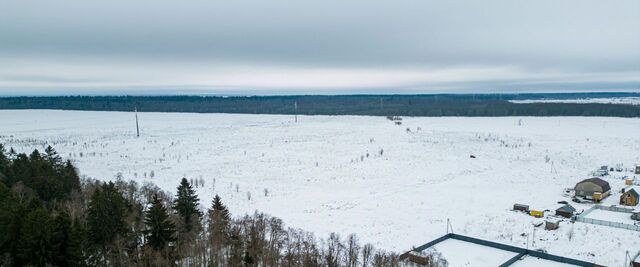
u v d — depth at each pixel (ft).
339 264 116.98
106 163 288.51
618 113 606.55
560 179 238.48
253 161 296.92
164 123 587.27
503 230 158.20
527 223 165.27
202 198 202.08
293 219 172.45
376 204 194.08
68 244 93.86
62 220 94.27
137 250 113.60
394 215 178.09
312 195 210.18
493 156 305.12
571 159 291.17
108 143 382.42
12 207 106.11
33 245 90.68
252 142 384.27
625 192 186.91
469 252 139.23
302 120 605.31
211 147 358.84
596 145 340.59
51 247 91.56
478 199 201.16
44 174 164.25
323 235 152.87
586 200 194.59
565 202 192.65
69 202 155.84
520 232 155.74
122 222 118.73
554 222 157.17
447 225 163.32
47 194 160.45
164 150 344.49
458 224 166.09
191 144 376.48
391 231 158.92
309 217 175.42
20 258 93.15
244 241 123.03
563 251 137.69
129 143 382.83
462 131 437.99
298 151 333.42
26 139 404.98
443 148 336.70
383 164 282.36
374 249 133.69
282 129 485.15
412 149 333.42
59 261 93.30
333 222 169.07
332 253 124.26
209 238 126.21
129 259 109.91
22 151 330.34
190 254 117.29
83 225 115.34
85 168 270.87
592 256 133.39
